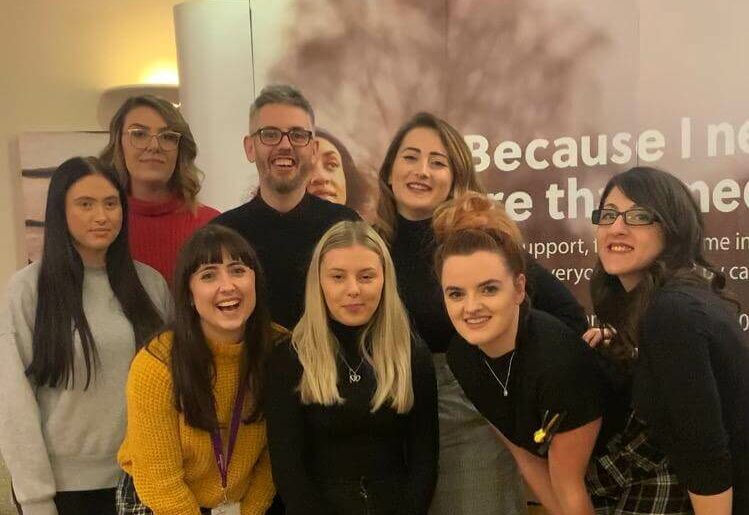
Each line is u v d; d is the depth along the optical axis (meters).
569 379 1.41
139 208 2.31
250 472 1.72
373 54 2.49
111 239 1.83
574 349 1.46
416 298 1.93
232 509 1.70
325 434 1.61
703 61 2.34
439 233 1.62
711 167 2.38
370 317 1.63
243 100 2.57
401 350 1.63
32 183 3.10
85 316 1.78
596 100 2.41
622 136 2.41
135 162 2.29
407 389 1.60
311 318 1.63
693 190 2.39
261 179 2.19
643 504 1.49
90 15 3.12
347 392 1.60
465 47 2.46
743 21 2.30
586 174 2.45
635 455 1.50
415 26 2.47
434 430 1.68
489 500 1.87
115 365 1.79
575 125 2.43
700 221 1.41
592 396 1.43
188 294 1.61
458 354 1.60
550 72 2.42
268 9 2.53
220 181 2.60
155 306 1.92
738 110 2.34
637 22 2.36
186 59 2.62
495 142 2.48
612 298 1.53
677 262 1.38
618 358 1.52
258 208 2.18
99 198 1.79
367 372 1.62
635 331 1.41
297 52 2.53
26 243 3.13
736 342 1.30
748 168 2.36
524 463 1.65
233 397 1.67
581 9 2.38
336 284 1.59
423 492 1.60
